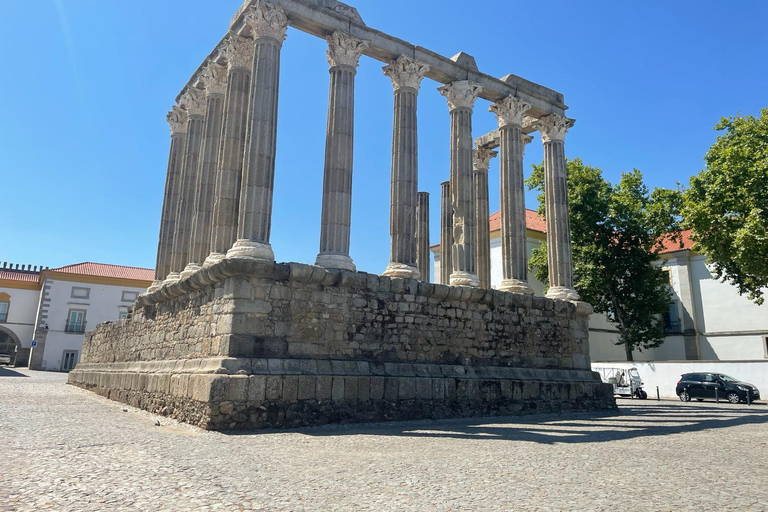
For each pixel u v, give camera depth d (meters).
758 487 7.20
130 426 13.05
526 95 23.48
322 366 14.98
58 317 58.47
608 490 6.95
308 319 15.25
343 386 14.89
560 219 23.31
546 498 6.50
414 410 16.16
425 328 17.69
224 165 17.20
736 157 27.59
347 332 15.95
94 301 60.22
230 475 7.62
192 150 21.95
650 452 10.20
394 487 7.01
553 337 21.12
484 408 17.80
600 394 21.22
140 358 21.20
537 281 38.78
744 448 10.87
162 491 6.57
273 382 13.75
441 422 15.74
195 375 13.98
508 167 22.33
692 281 41.22
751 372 31.45
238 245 15.07
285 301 14.95
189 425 13.62
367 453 9.81
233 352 13.91
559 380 20.17
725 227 28.05
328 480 7.40
